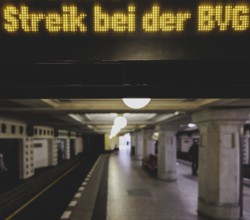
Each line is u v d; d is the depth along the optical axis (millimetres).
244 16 1580
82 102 7367
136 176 17062
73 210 8992
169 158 15414
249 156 22047
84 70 1741
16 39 1589
